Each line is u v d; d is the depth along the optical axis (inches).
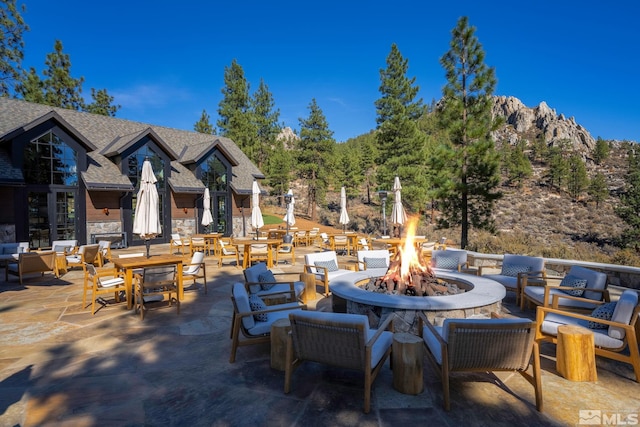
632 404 134.7
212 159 874.8
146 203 327.9
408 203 1138.0
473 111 617.9
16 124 609.6
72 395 142.4
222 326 231.1
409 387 140.9
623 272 328.8
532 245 709.3
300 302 233.8
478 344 129.2
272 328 165.8
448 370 131.6
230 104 1670.8
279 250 509.7
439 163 635.5
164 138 908.6
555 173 2349.9
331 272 329.4
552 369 166.2
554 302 203.3
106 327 229.9
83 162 649.0
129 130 847.7
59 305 286.4
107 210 681.0
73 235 640.4
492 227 647.8
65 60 1302.9
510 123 5093.5
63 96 1311.5
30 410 130.8
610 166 3159.5
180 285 300.4
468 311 204.5
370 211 1784.0
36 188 593.0
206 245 620.4
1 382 154.1
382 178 1190.3
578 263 361.4
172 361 176.2
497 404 134.3
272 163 1660.9
